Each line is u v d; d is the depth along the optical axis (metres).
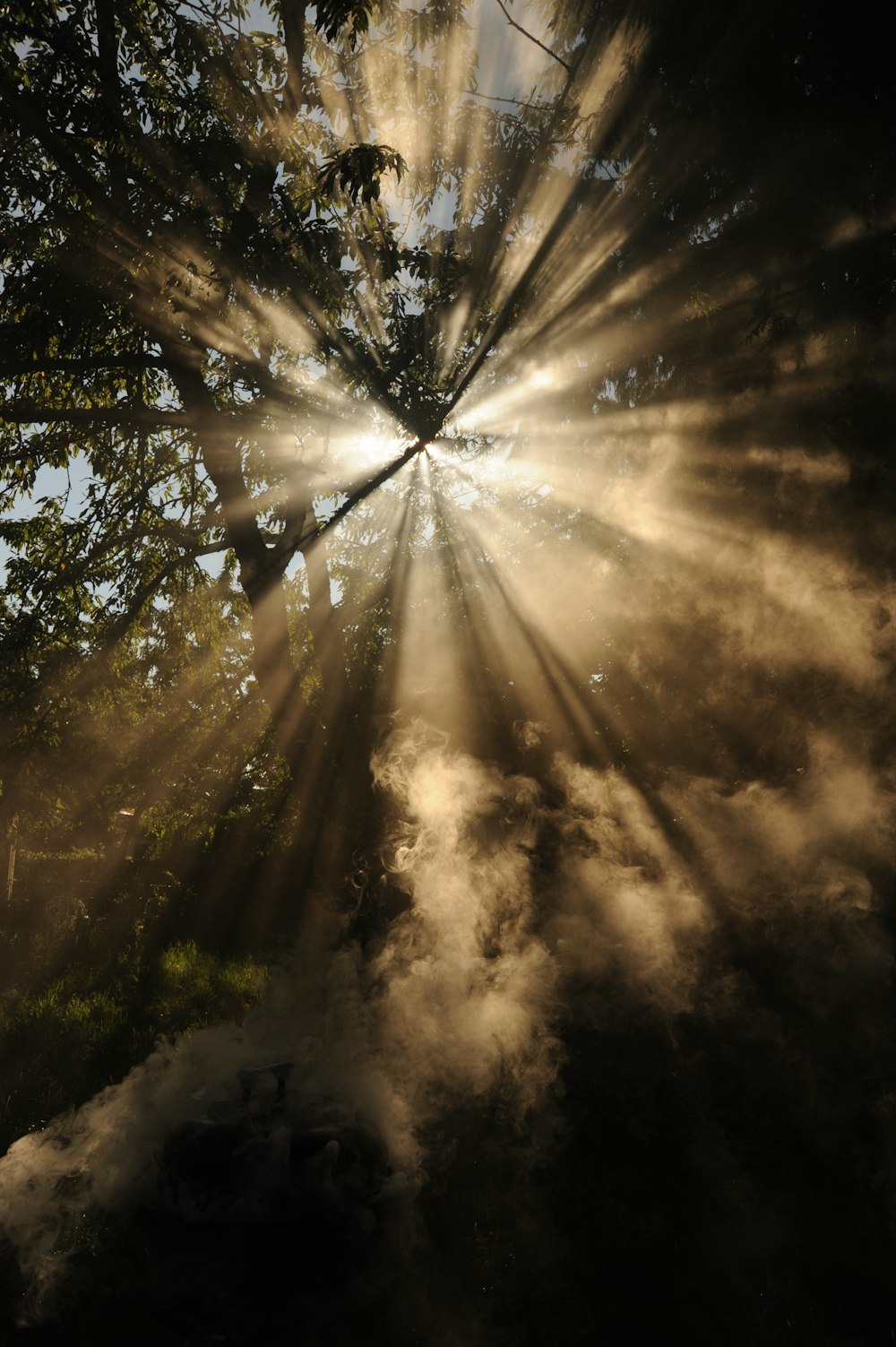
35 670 10.09
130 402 10.07
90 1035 4.59
